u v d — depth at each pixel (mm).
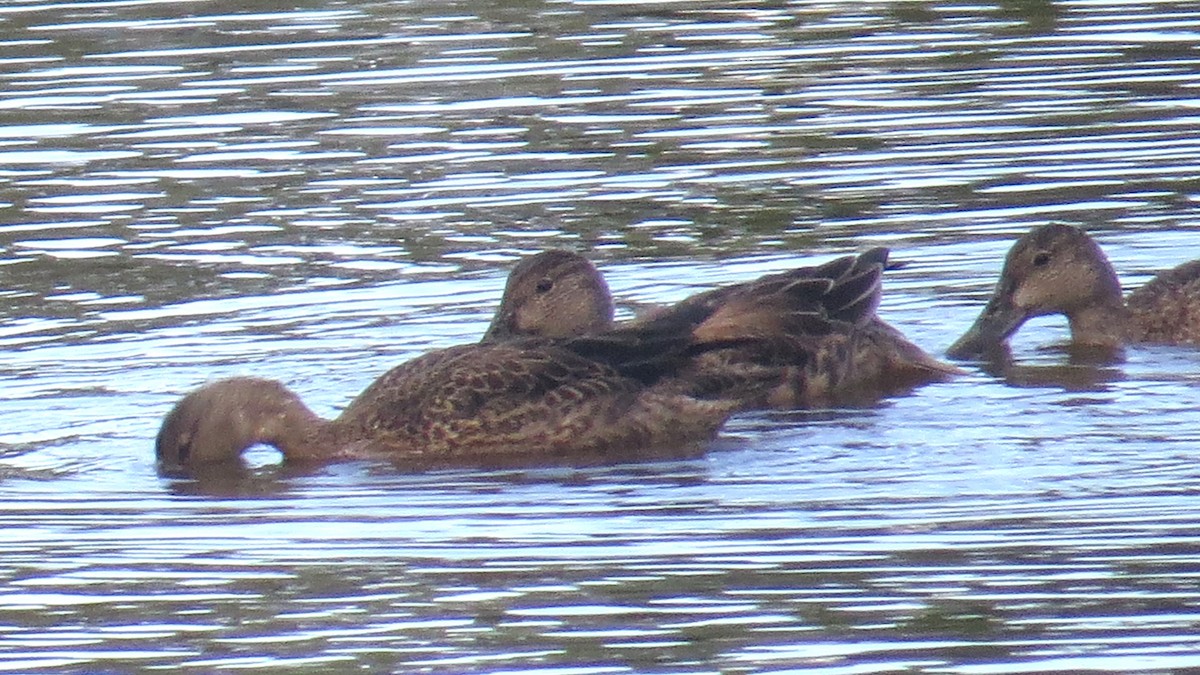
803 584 11711
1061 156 20219
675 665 10758
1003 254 18297
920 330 17078
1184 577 11609
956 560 11969
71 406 15312
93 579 12141
